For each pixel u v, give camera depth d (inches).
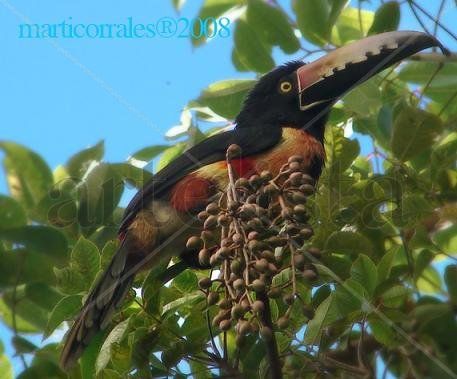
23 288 421.7
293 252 337.7
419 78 464.1
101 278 396.8
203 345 377.1
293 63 496.4
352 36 498.3
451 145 433.1
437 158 432.1
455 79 462.3
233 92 468.8
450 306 402.6
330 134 466.0
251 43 471.2
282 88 487.5
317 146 470.0
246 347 385.7
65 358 388.2
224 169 448.8
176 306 379.9
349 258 407.5
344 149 428.8
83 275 394.0
